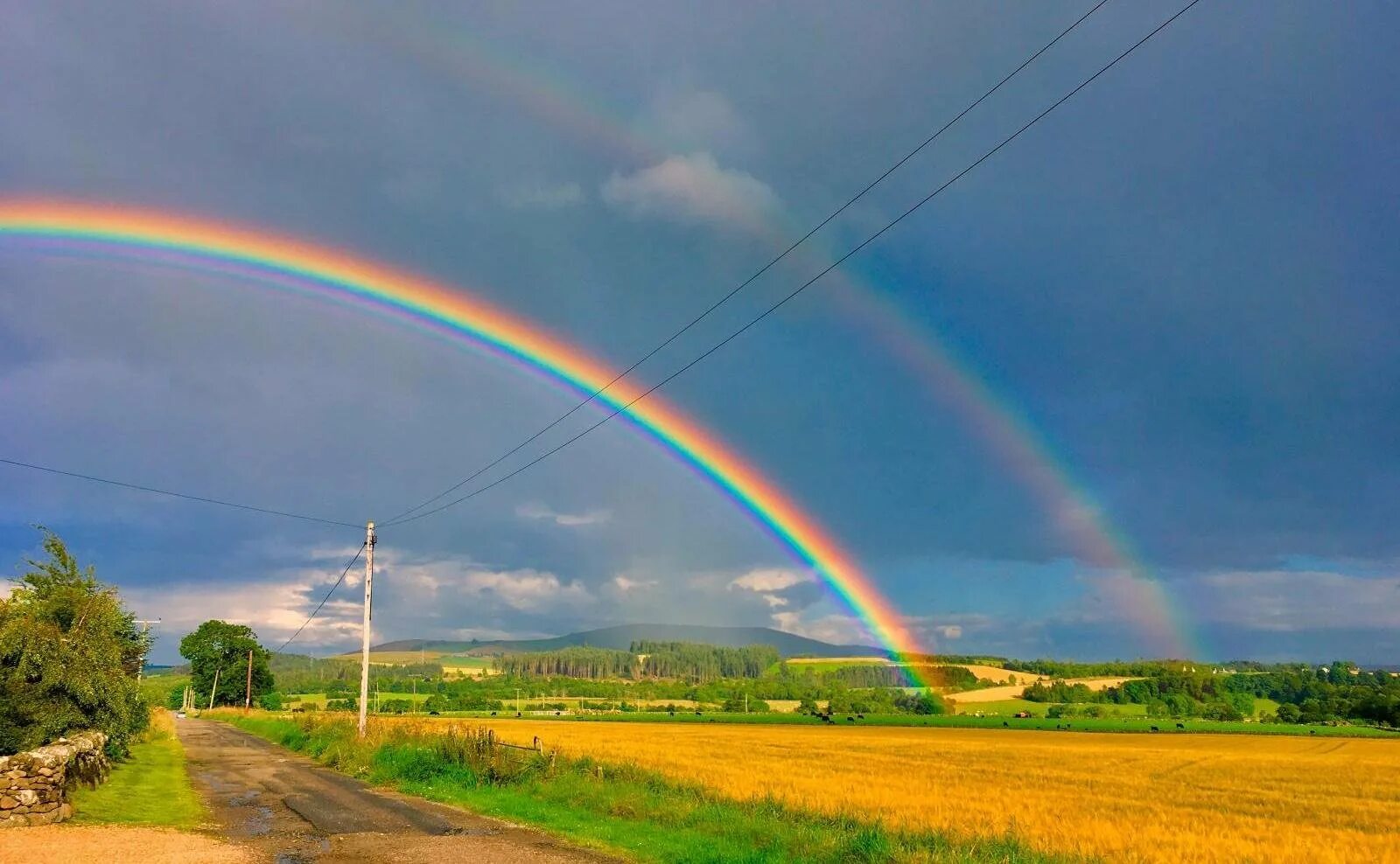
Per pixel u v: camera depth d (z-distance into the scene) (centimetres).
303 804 2483
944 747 7519
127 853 1583
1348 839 2684
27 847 1583
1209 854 2330
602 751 5212
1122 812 3128
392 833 1964
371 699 18388
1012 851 1950
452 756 3206
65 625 3127
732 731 9762
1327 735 11569
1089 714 16975
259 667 14838
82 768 2412
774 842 1841
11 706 2569
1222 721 14725
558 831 2008
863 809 2545
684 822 2131
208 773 3475
